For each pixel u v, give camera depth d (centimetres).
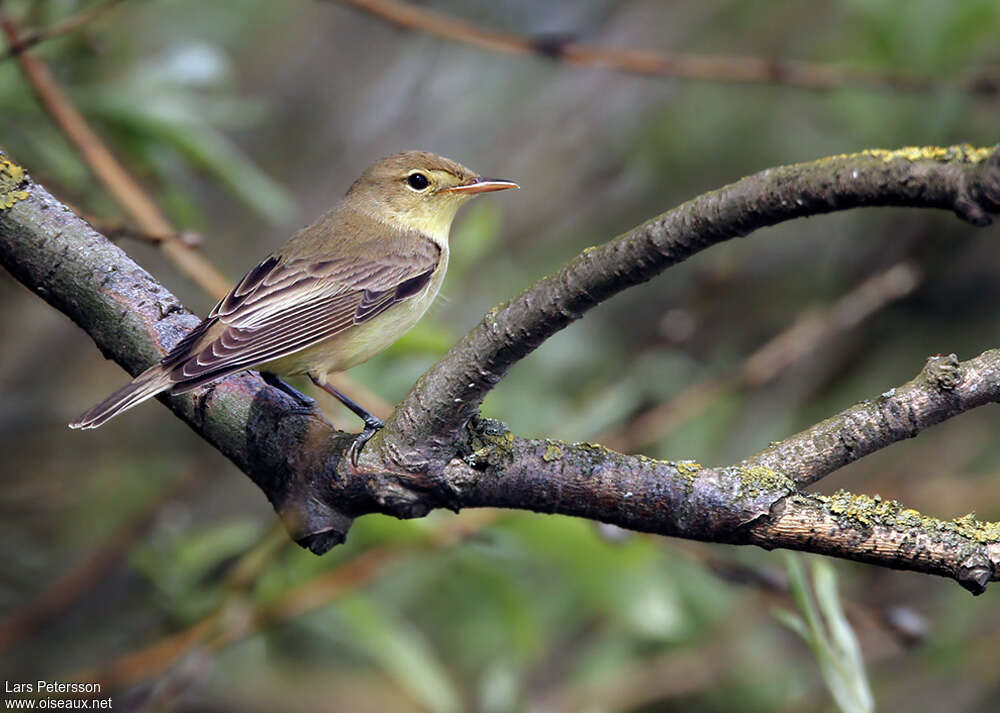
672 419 1109
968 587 527
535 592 1139
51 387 1389
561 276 502
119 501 1281
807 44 1519
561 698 1148
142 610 1195
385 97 1655
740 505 540
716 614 1139
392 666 945
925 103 1182
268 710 1205
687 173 1519
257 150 1591
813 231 1509
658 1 1656
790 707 1201
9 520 1244
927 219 1402
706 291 1394
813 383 1379
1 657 1153
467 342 524
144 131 1003
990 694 1284
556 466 550
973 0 1137
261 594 948
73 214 663
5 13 891
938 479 1393
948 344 1388
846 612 893
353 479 561
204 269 884
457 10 1667
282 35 1627
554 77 1656
